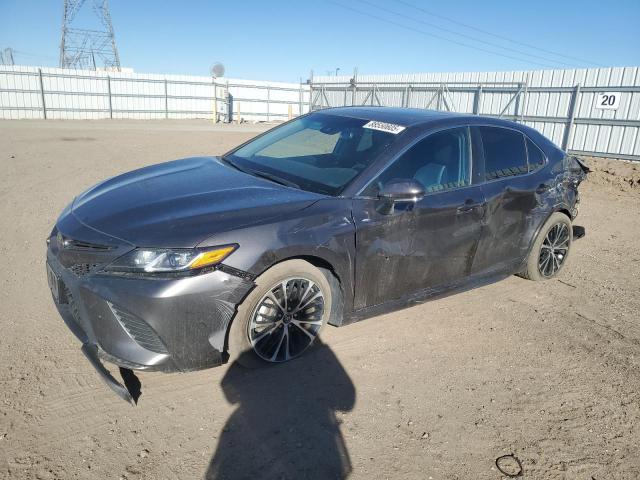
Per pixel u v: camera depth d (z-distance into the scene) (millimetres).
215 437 2611
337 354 3463
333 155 3732
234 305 2789
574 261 5875
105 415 2715
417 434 2748
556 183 4719
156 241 2662
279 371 3213
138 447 2508
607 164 15023
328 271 3271
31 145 13992
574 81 17312
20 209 6621
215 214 2895
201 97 33250
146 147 14906
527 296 4738
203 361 2809
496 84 20016
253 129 26500
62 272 2867
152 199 3127
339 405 2934
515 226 4352
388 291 3555
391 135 3705
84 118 30250
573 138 17531
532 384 3311
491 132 4258
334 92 29266
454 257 3883
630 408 3127
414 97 23781
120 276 2635
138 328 2648
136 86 31219
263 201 3100
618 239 7047
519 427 2873
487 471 2521
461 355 3598
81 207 3211
